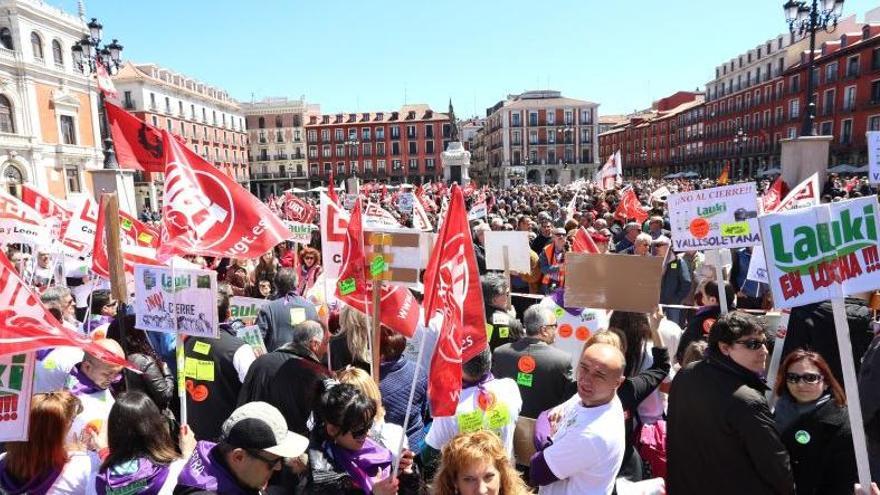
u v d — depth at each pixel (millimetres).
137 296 3945
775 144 54750
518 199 25578
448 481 2268
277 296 5250
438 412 2742
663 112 87125
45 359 3816
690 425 2543
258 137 80562
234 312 5641
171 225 4000
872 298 4609
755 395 2402
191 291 3709
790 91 51688
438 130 81438
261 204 4273
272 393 3377
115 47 14750
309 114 84312
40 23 36719
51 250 6785
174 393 4234
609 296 3629
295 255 7496
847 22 53031
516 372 3492
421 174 82062
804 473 2662
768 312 4957
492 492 2199
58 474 2486
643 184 38938
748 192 4555
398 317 3801
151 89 56969
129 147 4348
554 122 82688
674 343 4441
